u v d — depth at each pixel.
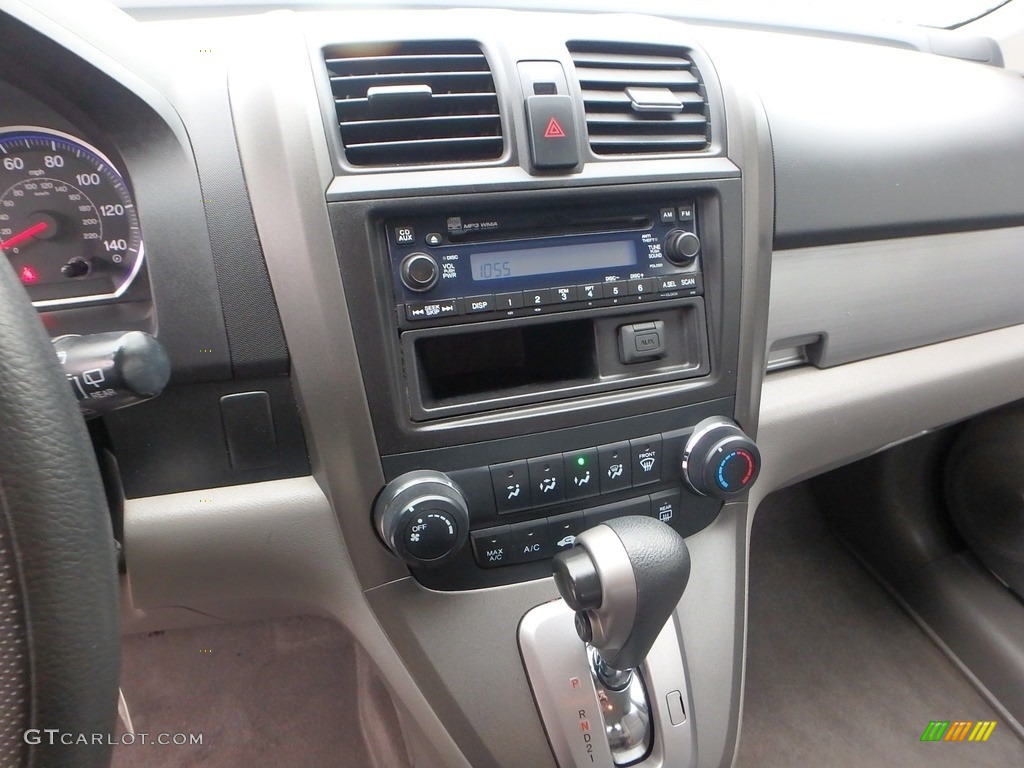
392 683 0.69
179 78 0.58
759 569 1.40
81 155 0.57
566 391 0.65
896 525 1.29
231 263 0.58
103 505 0.37
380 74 0.58
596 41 0.63
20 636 0.33
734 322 0.69
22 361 0.33
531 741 0.69
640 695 0.73
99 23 0.53
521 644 0.69
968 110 0.90
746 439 0.69
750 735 1.10
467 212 0.58
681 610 0.75
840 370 0.88
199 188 0.57
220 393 0.62
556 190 0.59
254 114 0.56
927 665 1.20
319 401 0.60
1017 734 1.08
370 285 0.57
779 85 0.79
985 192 0.90
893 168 0.82
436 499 0.58
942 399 0.93
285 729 1.14
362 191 0.55
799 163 0.76
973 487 1.18
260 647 1.29
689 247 0.65
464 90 0.59
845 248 0.83
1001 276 0.96
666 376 0.68
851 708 1.13
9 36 0.48
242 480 0.66
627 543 0.56
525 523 0.67
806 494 1.56
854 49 0.97
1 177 0.56
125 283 0.60
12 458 0.32
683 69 0.66
